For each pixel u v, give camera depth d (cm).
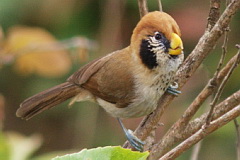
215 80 696
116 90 931
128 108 945
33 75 1362
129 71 914
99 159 523
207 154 1269
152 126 808
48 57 1169
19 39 1120
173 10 1270
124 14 1311
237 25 1285
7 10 1279
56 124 1489
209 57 1265
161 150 732
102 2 1302
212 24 760
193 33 1263
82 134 1309
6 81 1411
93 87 964
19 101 1438
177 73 833
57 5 1297
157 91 870
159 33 856
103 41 1288
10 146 823
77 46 1080
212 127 658
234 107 715
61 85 1011
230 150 1258
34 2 1290
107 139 1313
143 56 879
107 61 954
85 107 1327
